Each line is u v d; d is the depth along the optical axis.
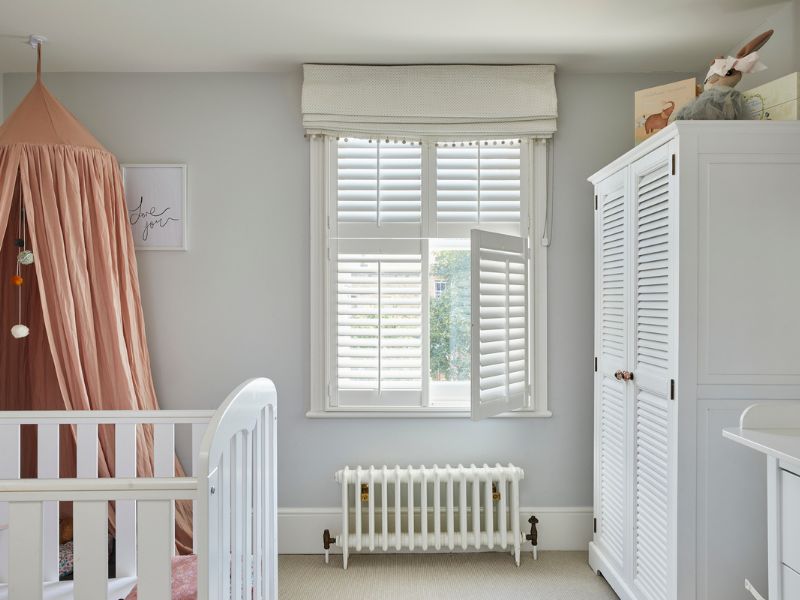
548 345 3.21
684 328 2.09
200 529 1.39
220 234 3.20
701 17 2.59
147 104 3.19
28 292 2.80
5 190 2.59
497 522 3.18
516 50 2.93
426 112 3.10
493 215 3.19
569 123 3.21
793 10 2.44
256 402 1.85
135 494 1.39
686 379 2.09
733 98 2.20
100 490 1.38
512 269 2.95
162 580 1.40
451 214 3.18
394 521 3.19
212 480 1.43
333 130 3.14
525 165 3.18
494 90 3.10
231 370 3.20
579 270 3.21
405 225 3.18
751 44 2.24
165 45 2.86
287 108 3.20
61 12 2.53
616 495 2.69
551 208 3.20
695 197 2.09
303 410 3.20
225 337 3.20
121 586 2.13
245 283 3.20
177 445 3.21
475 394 2.62
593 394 3.21
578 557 3.11
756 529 2.09
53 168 2.68
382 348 3.16
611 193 2.75
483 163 3.18
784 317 2.09
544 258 3.18
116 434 2.38
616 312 2.69
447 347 3.28
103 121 3.19
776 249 2.09
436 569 2.98
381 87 3.09
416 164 3.17
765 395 2.09
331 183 3.17
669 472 2.16
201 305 3.20
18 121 2.70
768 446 1.61
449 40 2.82
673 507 2.12
